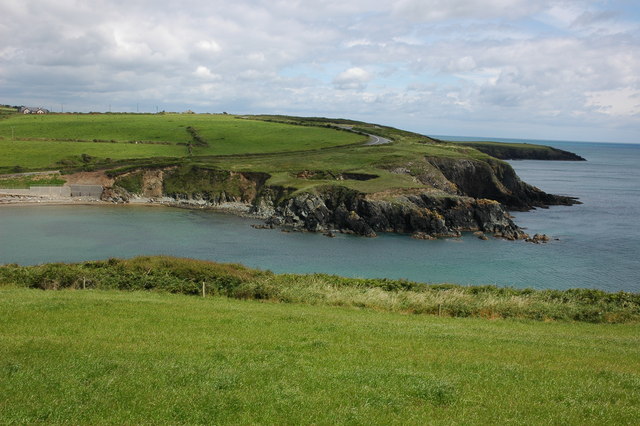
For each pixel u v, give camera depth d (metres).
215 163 143.50
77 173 137.00
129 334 20.88
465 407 13.96
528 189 144.50
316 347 19.77
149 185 136.88
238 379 15.49
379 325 24.88
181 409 13.16
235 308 28.23
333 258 77.56
